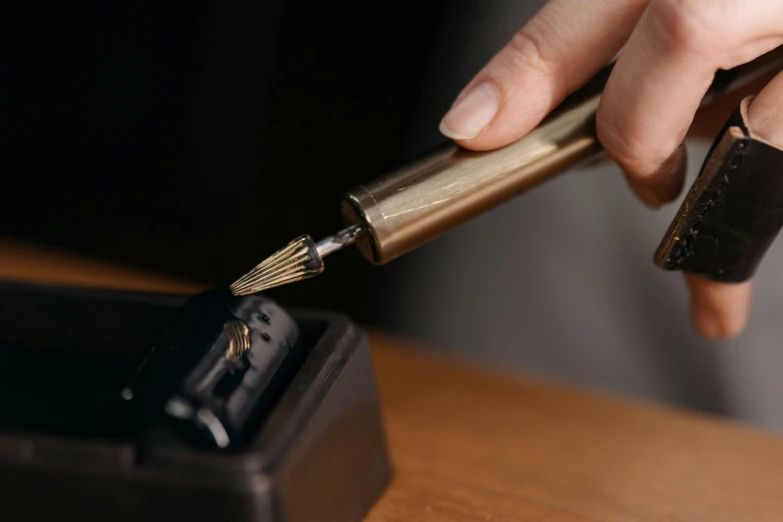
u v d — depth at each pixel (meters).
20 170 0.54
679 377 0.44
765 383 0.43
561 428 0.33
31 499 0.25
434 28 0.44
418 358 0.36
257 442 0.25
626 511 0.30
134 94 0.51
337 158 0.48
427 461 0.31
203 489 0.25
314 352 0.27
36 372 0.29
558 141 0.29
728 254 0.29
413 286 0.50
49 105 0.53
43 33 0.50
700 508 0.30
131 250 0.54
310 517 0.26
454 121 0.28
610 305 0.45
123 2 0.48
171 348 0.26
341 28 0.45
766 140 0.27
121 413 0.26
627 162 0.29
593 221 0.44
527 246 0.46
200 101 0.49
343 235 0.28
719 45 0.27
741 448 0.32
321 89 0.47
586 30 0.28
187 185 0.52
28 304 0.29
